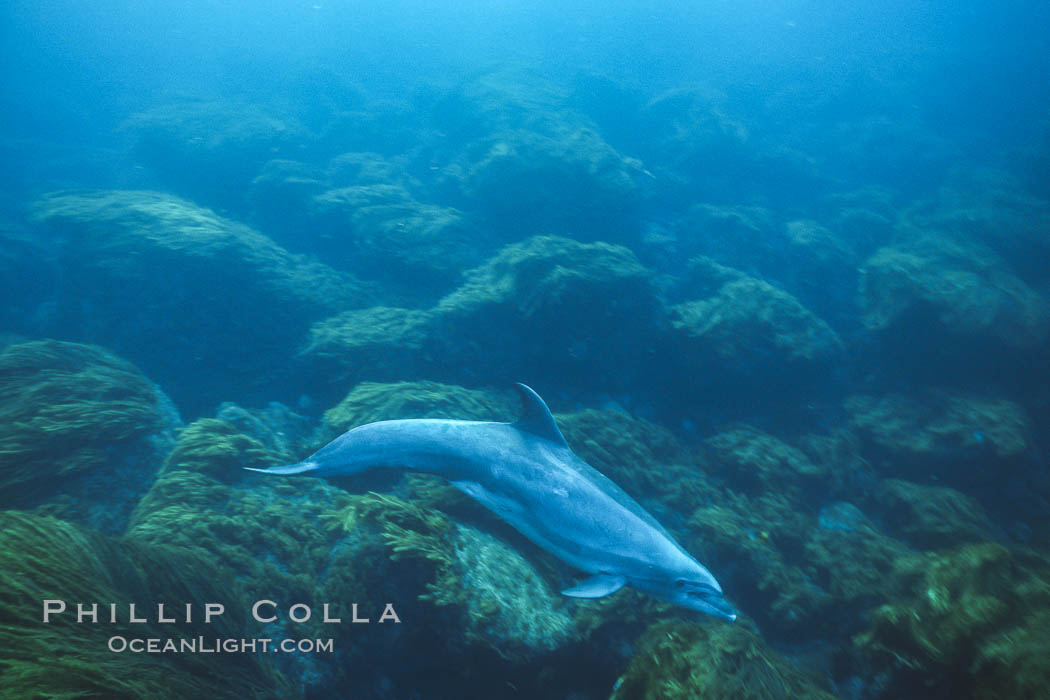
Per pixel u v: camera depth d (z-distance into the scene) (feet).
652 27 154.61
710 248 51.88
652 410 32.60
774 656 13.98
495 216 44.80
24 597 9.27
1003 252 54.44
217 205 53.01
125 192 37.60
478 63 104.06
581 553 16.21
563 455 17.31
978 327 37.60
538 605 17.29
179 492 17.37
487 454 17.19
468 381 29.99
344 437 17.46
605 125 79.46
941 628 14.29
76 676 8.82
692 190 65.05
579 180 44.62
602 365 32.09
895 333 39.83
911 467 32.63
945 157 92.02
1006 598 14.03
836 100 115.55
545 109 69.21
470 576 16.48
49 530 10.78
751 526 25.04
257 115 65.62
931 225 59.26
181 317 29.91
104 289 29.71
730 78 127.24
